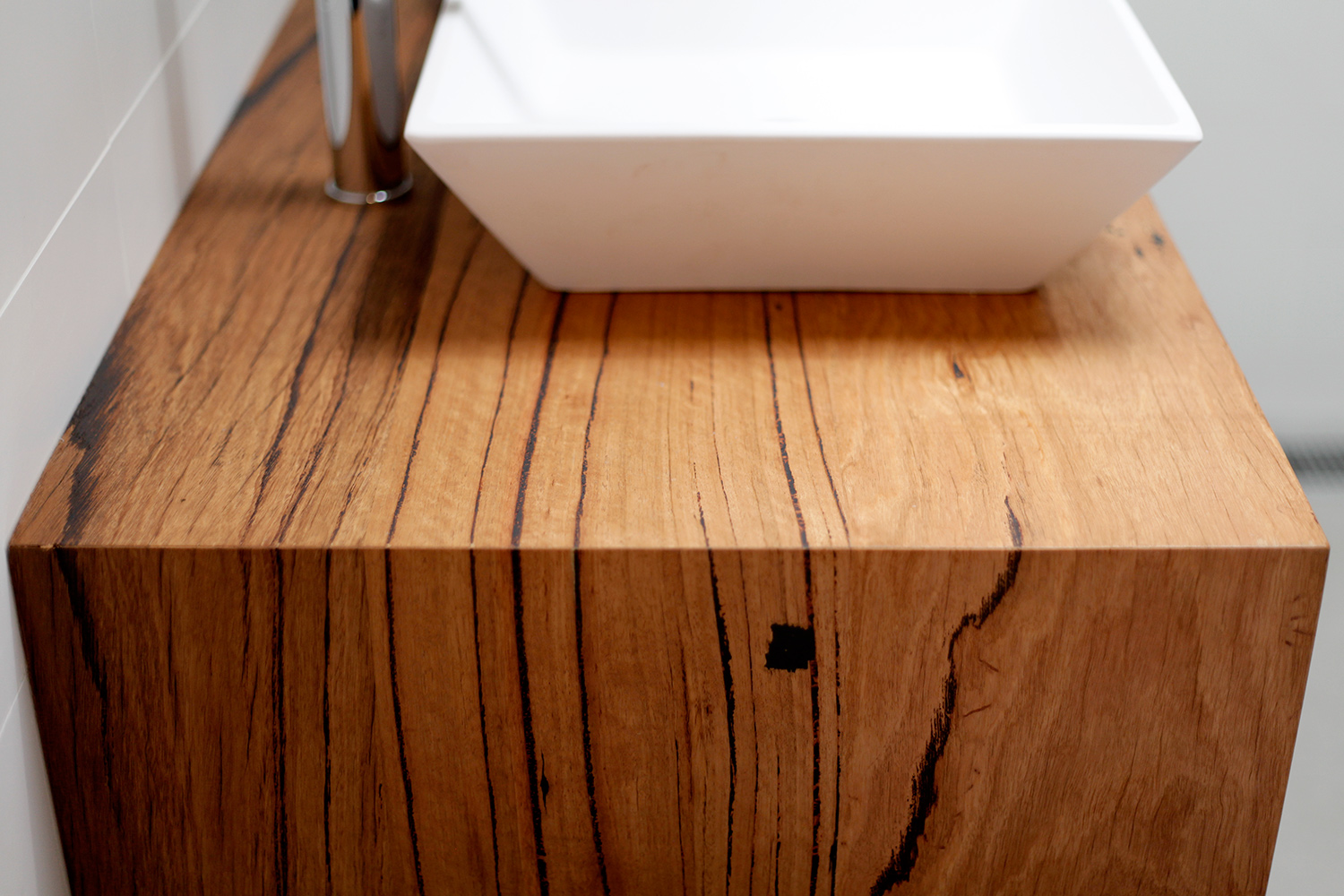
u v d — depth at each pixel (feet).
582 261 4.53
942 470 4.22
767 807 4.35
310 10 5.54
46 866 4.25
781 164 4.30
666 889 4.43
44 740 4.24
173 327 4.48
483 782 4.31
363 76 4.68
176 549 4.07
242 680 4.20
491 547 4.08
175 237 4.71
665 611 4.14
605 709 4.24
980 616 4.16
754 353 4.46
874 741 4.28
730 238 4.48
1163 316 4.57
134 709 4.21
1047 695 4.24
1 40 4.00
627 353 4.46
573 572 4.10
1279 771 4.29
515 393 4.36
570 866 4.41
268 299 4.56
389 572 4.10
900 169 4.32
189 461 4.21
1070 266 4.70
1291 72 6.15
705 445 4.26
